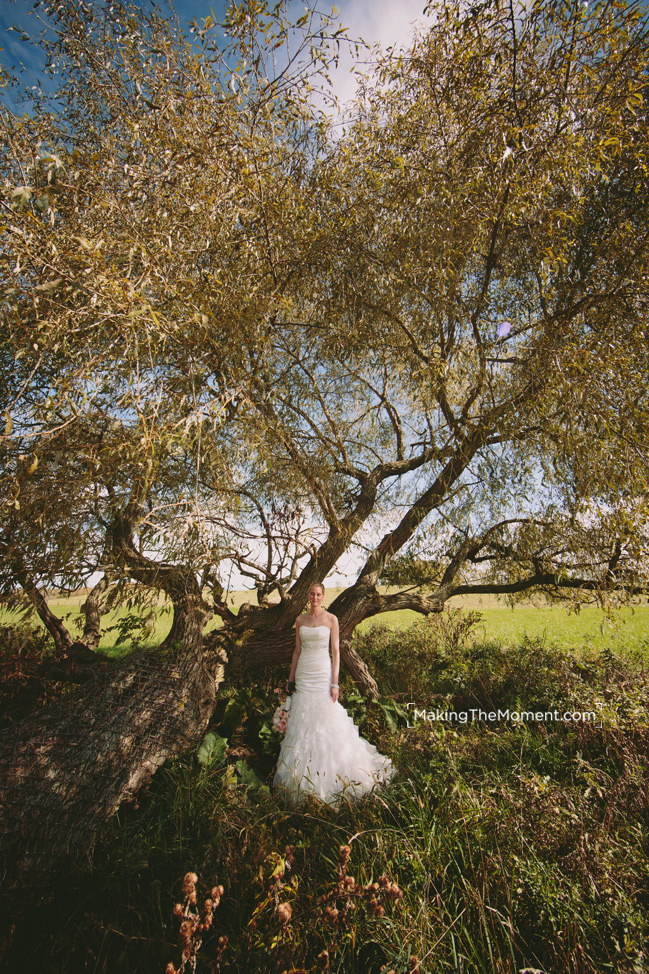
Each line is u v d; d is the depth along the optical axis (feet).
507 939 6.73
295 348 15.39
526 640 24.63
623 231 12.87
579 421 12.46
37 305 7.91
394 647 24.77
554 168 12.02
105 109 13.83
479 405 15.24
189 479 12.41
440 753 12.21
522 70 13.43
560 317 13.79
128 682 12.26
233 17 10.78
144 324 8.47
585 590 18.13
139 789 10.93
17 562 11.60
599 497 13.04
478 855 8.16
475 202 12.92
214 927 7.45
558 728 13.93
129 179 10.09
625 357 12.25
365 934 7.09
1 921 7.91
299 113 12.66
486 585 19.80
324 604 23.84
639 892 7.25
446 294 14.32
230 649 17.75
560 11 12.02
